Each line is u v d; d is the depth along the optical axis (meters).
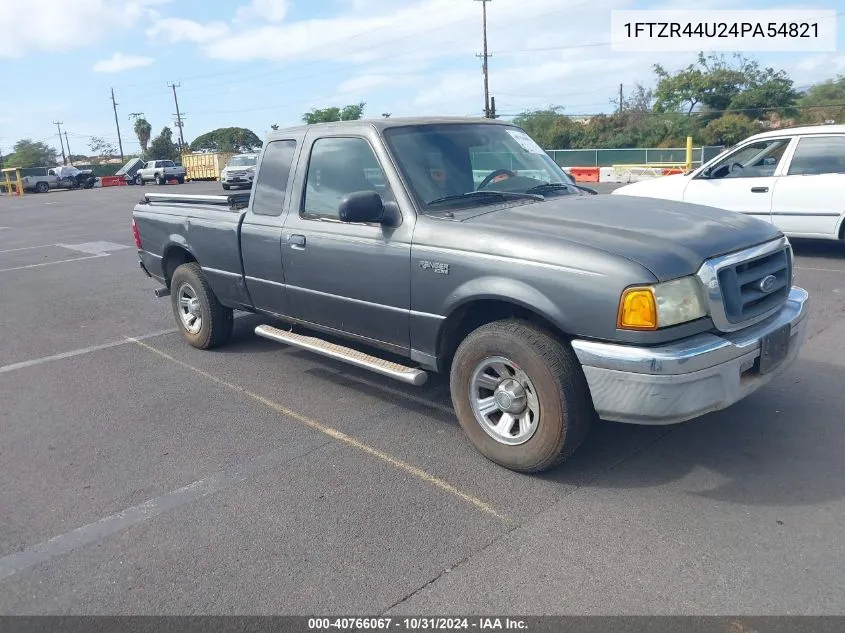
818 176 9.15
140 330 7.56
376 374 5.75
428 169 4.47
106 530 3.58
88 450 4.54
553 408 3.65
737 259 3.64
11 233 18.61
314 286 4.93
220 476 4.10
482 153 4.84
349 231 4.59
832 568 3.01
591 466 4.00
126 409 5.21
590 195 4.83
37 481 4.15
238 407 5.15
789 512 3.45
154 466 4.27
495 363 3.91
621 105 56.66
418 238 4.16
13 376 6.13
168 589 3.09
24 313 8.65
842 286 7.83
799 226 9.35
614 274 3.40
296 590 3.04
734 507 3.52
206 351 6.61
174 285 6.66
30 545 3.48
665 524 3.40
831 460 3.95
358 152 4.62
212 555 3.32
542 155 5.34
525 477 3.93
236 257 5.64
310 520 3.58
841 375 5.16
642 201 4.51
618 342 3.44
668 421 3.44
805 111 48.16
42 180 46.91
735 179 9.86
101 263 12.49
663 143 47.44
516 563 3.15
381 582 3.06
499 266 3.78
